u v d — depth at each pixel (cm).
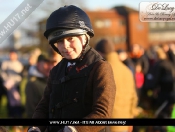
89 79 232
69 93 235
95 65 233
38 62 485
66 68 243
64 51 236
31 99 482
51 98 243
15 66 998
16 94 938
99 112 222
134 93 439
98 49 449
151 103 862
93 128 223
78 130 222
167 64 829
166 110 745
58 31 233
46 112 250
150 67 904
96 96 227
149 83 856
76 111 233
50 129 241
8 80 952
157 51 864
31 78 480
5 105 953
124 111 421
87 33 239
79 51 236
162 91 815
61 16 232
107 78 229
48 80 252
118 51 720
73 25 231
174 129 512
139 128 607
